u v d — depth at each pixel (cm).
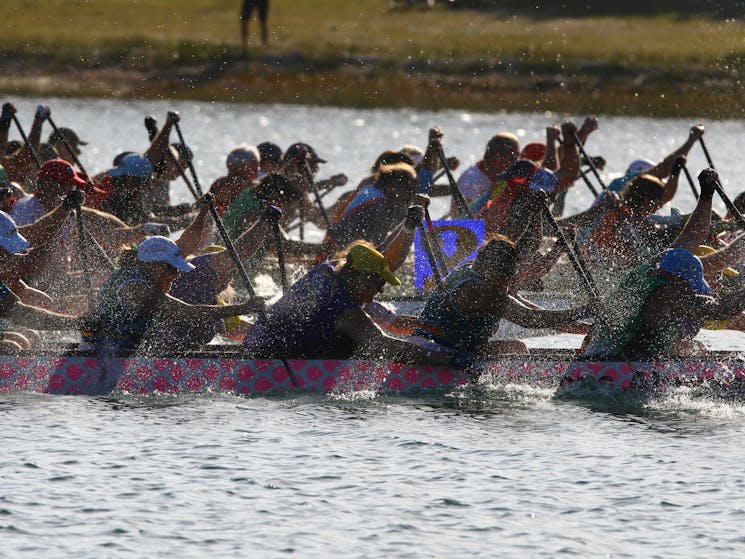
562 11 18738
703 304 3262
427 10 19400
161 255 3216
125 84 14200
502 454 2753
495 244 3250
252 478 2555
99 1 18025
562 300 4297
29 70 14200
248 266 3794
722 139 11394
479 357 3369
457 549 2214
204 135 11112
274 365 3328
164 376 3300
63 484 2495
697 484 2559
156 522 2311
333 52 15562
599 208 4066
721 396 3353
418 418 3066
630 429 2998
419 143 10738
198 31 16762
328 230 4216
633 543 2252
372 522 2330
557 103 13925
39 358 3294
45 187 3853
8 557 2145
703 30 16912
